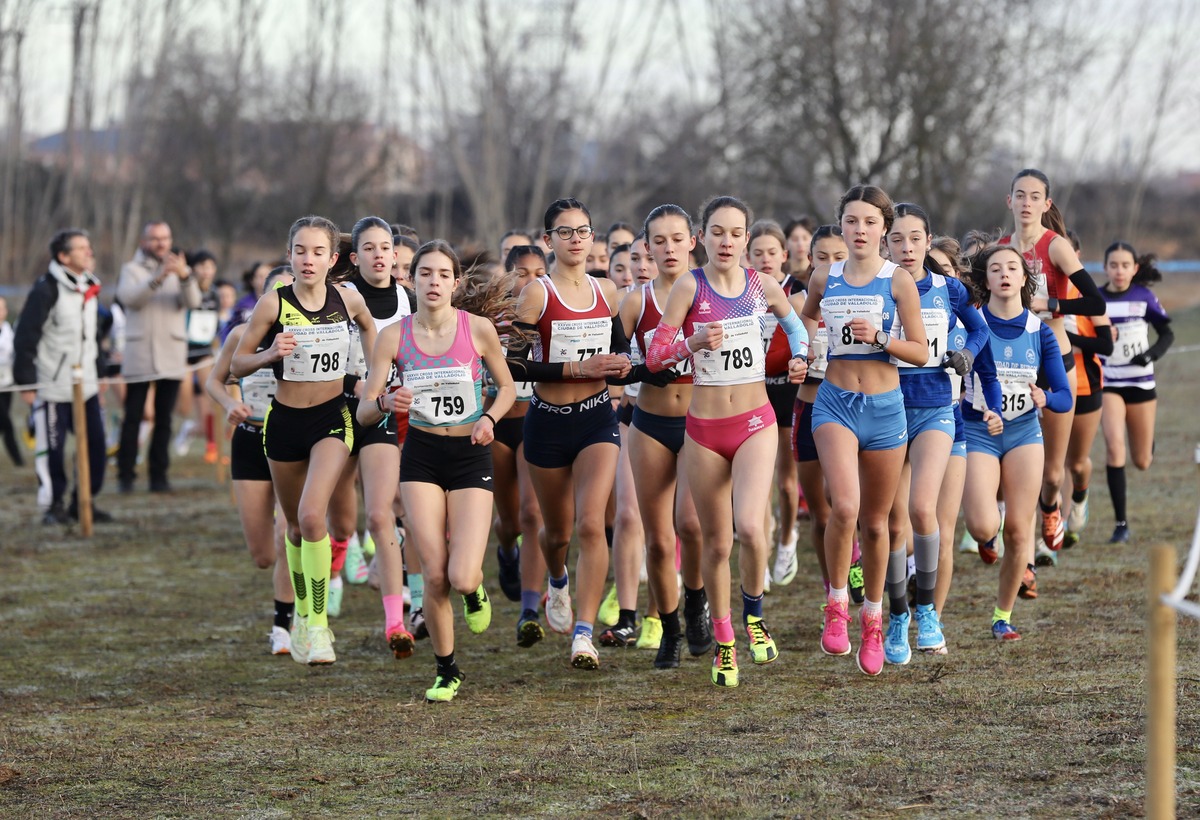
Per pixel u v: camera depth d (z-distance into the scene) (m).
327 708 20.88
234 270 130.62
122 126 104.06
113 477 52.56
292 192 123.00
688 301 20.38
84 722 20.30
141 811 15.87
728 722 18.77
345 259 25.70
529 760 17.31
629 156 107.31
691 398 20.81
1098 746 16.48
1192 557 11.58
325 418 22.72
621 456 24.55
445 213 114.38
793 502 29.14
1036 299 26.19
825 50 101.19
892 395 20.31
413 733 19.05
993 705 18.75
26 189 114.06
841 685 20.72
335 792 16.36
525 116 108.31
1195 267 100.94
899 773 15.88
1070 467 31.14
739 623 26.03
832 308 20.50
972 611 25.77
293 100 121.12
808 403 25.08
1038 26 99.44
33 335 39.59
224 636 26.80
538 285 22.38
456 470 20.97
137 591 31.41
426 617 20.92
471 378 20.70
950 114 98.00
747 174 108.19
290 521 23.48
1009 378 23.30
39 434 41.06
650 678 21.92
